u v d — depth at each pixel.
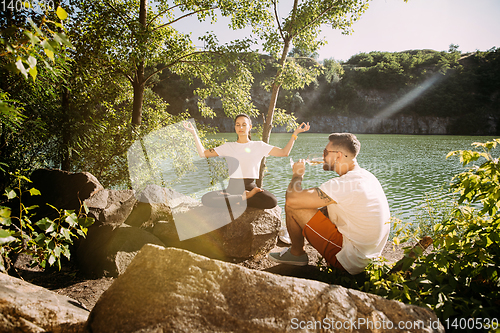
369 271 2.13
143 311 1.19
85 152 6.48
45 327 1.28
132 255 2.76
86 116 6.53
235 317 1.21
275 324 1.20
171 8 7.33
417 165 19.59
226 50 6.45
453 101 91.94
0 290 1.33
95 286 2.47
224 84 7.05
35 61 1.42
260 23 6.20
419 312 1.31
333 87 95.69
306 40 6.23
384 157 25.62
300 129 3.21
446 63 101.44
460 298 1.52
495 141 1.78
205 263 1.36
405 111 93.94
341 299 1.31
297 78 5.64
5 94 2.94
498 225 1.74
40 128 5.21
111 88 7.58
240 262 2.91
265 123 5.94
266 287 1.31
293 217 2.41
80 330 1.27
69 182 3.56
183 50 7.63
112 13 6.61
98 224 3.07
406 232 2.22
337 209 2.25
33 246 2.10
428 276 1.73
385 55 110.62
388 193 10.30
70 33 6.07
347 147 2.27
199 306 1.22
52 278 2.61
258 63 6.41
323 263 2.77
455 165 19.33
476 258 1.76
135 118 7.41
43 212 3.35
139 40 6.31
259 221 3.02
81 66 6.14
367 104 94.12
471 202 1.94
